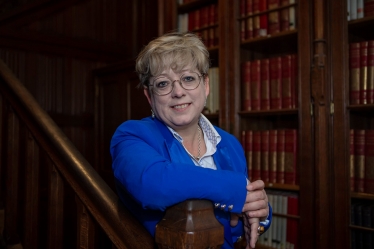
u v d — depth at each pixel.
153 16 4.30
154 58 1.12
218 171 0.93
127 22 4.28
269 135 2.38
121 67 3.53
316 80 2.09
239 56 2.55
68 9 3.77
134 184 0.90
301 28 2.20
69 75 3.79
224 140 1.27
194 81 1.14
